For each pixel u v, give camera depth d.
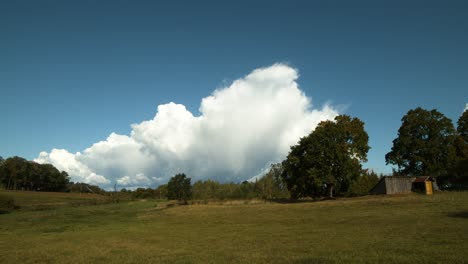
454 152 73.88
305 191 72.31
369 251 16.95
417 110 79.44
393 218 30.84
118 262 18.12
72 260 19.44
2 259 20.75
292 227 30.81
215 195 121.12
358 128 72.69
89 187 194.62
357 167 68.06
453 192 57.28
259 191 112.88
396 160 80.69
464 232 20.59
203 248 21.67
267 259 16.69
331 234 24.36
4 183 164.00
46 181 175.62
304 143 73.50
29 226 44.50
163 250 21.62
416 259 14.53
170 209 68.94
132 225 42.25
